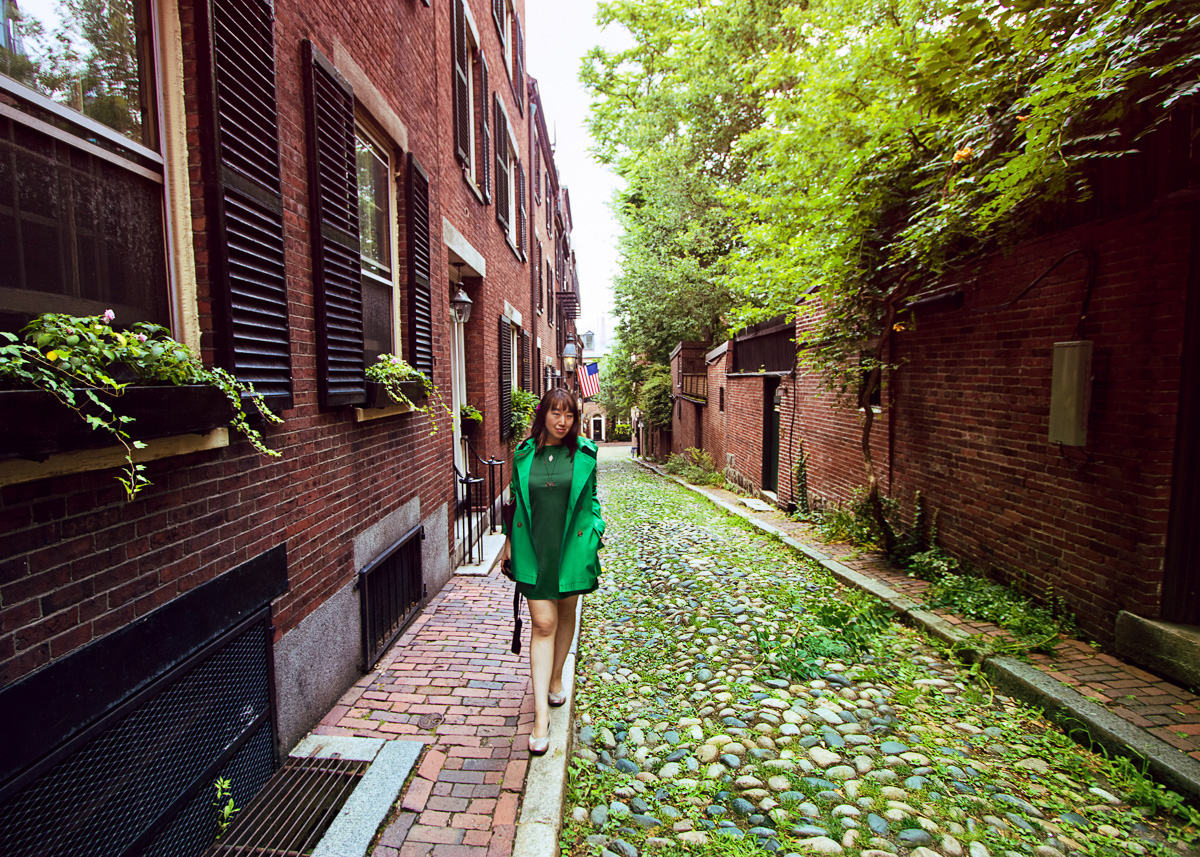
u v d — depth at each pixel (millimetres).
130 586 1840
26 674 1487
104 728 1733
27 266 1569
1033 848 2369
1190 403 3434
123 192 1930
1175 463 3512
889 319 5875
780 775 2885
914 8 5234
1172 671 3391
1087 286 4035
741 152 16922
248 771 2482
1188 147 3230
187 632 2076
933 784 2775
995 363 5109
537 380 15555
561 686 3295
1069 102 3018
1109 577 3879
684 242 18266
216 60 2205
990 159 4039
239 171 2348
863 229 5469
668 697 3801
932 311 6086
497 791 2537
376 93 4113
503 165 10438
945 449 5906
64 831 1629
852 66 6082
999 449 5055
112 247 1878
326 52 3393
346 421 3520
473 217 7781
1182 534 3484
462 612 4809
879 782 2812
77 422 1450
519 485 2930
